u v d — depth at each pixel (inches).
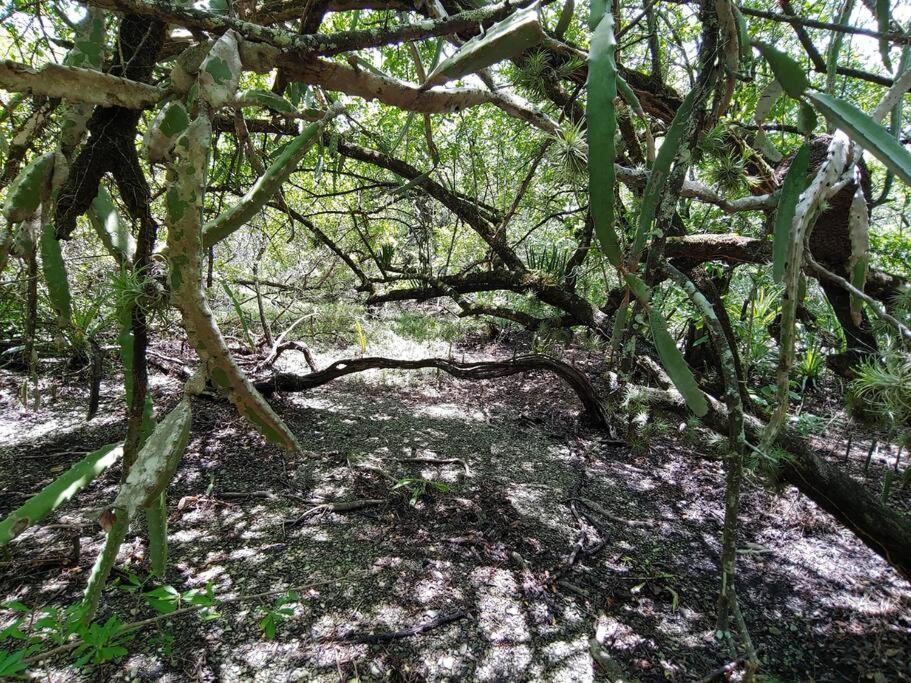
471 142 106.4
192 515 65.6
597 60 17.6
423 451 90.2
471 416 110.4
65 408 95.3
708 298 65.4
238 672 43.5
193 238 18.2
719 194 39.5
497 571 58.8
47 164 24.8
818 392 100.2
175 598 38.2
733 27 21.1
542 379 133.2
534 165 50.0
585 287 108.6
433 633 49.3
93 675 41.7
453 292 105.2
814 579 61.2
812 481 48.3
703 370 104.1
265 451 85.0
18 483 70.0
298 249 170.6
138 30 25.8
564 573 59.4
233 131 70.2
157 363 113.4
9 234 24.8
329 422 100.3
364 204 140.2
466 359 147.2
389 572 57.2
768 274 66.1
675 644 50.0
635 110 30.1
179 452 20.2
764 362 97.9
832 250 45.7
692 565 62.9
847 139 25.9
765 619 54.3
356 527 65.4
